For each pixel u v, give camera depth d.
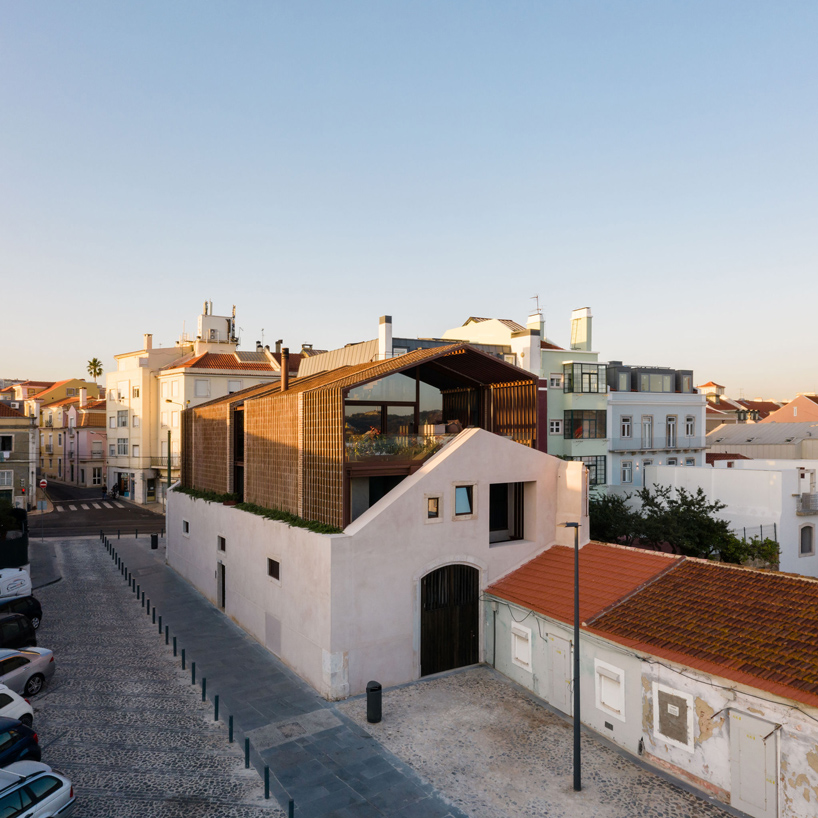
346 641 15.46
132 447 57.47
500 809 10.99
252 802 11.05
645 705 12.76
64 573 28.73
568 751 13.05
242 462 23.86
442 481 17.19
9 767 9.97
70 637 19.69
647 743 12.71
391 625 16.22
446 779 11.92
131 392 57.75
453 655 17.44
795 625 12.04
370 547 15.85
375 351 33.06
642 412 40.44
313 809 10.91
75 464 70.38
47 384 93.25
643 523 25.41
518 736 13.67
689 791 11.61
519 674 16.50
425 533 16.83
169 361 58.25
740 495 29.02
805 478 28.78
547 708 15.10
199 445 28.52
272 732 13.64
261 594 19.47
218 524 23.59
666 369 42.44
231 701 15.19
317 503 17.50
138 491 56.31
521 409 21.11
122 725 13.84
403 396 19.97
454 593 17.52
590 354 38.75
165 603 24.03
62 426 75.31
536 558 18.94
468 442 17.73
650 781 11.95
